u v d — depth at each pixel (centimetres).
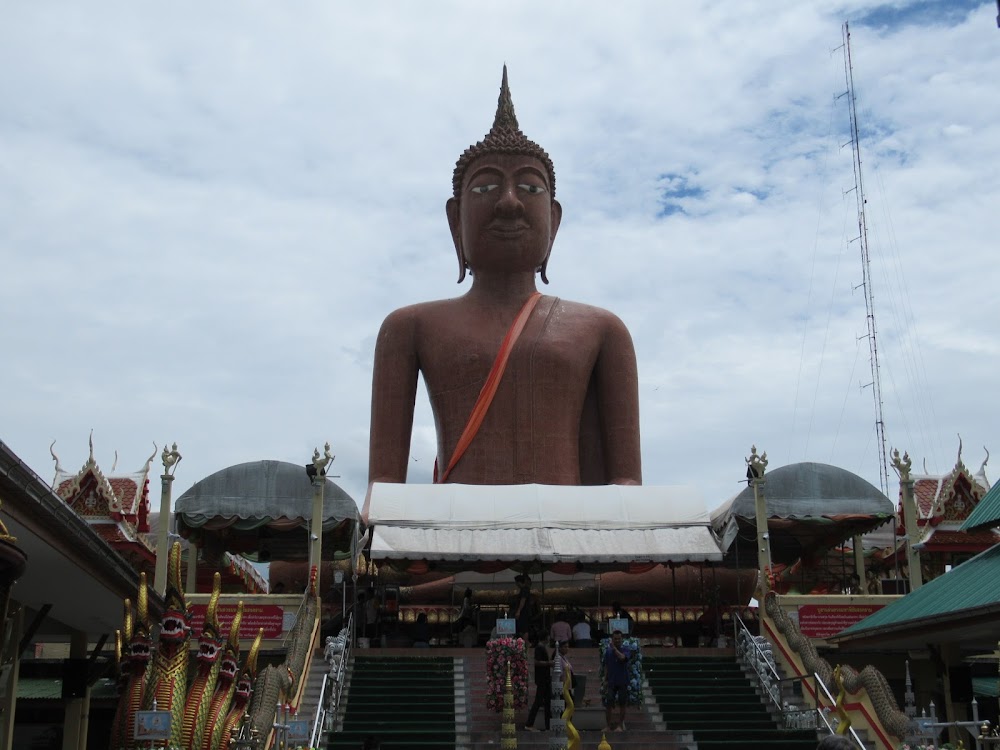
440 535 2780
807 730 2122
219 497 2898
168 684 1348
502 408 3653
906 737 1833
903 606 2400
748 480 2775
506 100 3972
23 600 1839
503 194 3775
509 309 3791
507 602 3325
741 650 2509
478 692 2328
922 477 3822
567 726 1886
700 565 2942
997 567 2200
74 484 3338
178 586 1385
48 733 2503
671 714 2234
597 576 3381
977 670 2870
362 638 2659
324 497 2906
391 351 3778
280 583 3631
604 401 3778
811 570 3750
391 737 2100
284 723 1781
